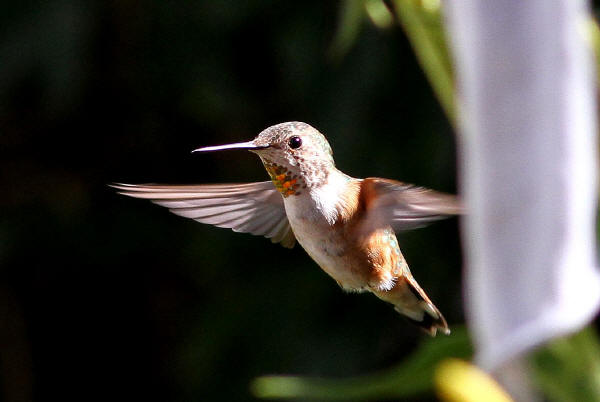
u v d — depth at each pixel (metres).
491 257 2.14
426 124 2.64
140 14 2.68
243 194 2.50
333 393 2.44
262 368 2.67
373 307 2.67
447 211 2.48
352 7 2.46
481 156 2.17
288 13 2.66
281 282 2.68
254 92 2.68
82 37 2.64
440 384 2.40
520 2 2.16
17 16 2.64
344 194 2.49
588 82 2.21
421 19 2.43
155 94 2.70
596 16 2.44
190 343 2.69
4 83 2.65
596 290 2.07
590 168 2.16
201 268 2.70
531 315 2.08
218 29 2.67
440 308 2.65
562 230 2.11
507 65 2.16
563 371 2.38
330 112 2.64
